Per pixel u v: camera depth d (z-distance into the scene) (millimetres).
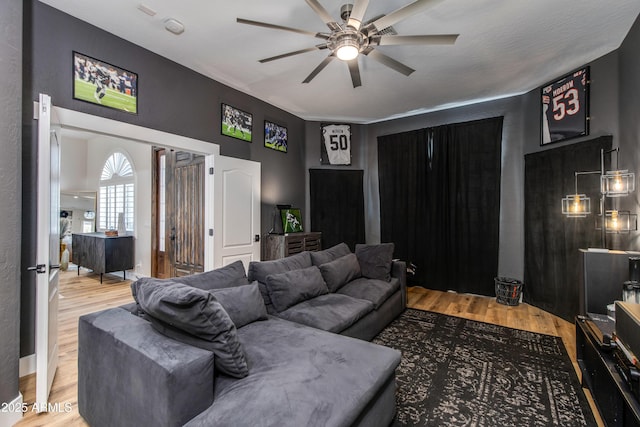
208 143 3717
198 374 1293
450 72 3551
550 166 3676
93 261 5438
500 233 4379
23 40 2334
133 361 1386
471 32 2742
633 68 2686
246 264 4051
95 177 6961
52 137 2211
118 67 2885
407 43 2230
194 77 3576
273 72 3609
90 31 2697
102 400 1602
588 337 1985
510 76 3646
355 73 2717
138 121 3041
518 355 2600
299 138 5324
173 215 4812
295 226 4812
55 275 2305
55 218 2332
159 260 5234
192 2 2396
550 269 3672
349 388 1424
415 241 5012
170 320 1436
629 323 1456
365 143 5664
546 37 2826
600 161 3092
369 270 3688
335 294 3012
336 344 1848
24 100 2332
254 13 2525
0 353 1842
